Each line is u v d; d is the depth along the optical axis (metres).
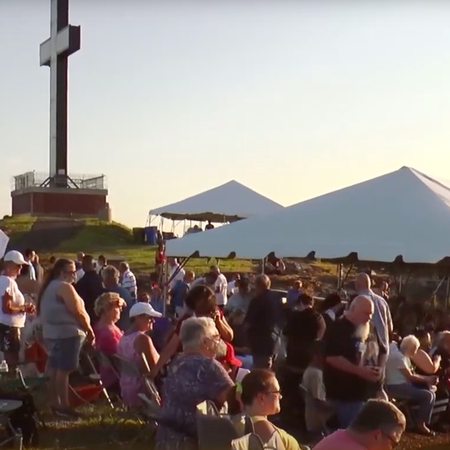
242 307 10.72
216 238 8.91
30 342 8.89
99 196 45.50
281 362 7.96
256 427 4.41
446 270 15.69
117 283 10.30
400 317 10.25
